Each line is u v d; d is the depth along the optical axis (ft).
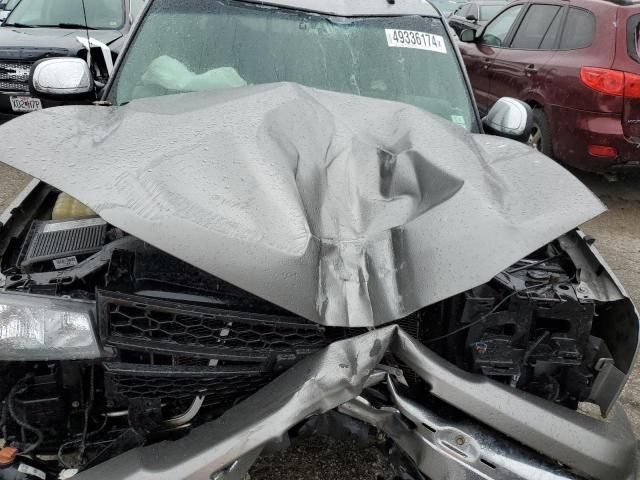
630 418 10.08
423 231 6.22
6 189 16.89
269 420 5.32
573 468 6.07
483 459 5.95
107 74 16.24
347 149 7.34
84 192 5.77
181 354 5.72
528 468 5.97
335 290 5.75
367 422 6.31
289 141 7.07
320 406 5.47
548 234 6.27
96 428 6.42
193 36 10.03
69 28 20.48
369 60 10.25
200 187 5.98
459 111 10.27
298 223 5.93
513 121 10.03
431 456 6.01
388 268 6.03
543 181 7.25
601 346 6.86
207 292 6.07
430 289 5.79
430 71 10.52
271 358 5.83
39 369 6.17
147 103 7.90
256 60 9.87
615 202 20.71
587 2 19.30
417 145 7.49
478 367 6.36
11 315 5.70
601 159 18.38
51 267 6.97
